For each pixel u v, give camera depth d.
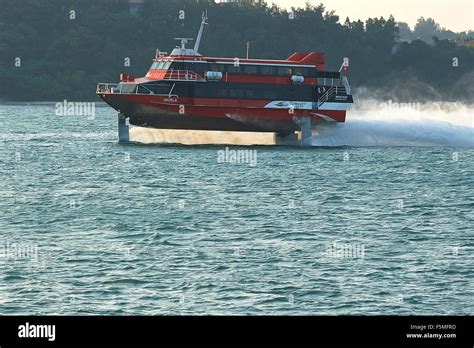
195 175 144.25
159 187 131.12
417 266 85.69
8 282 79.06
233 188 131.00
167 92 175.50
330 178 144.38
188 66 176.25
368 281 80.81
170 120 177.38
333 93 183.25
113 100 175.50
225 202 117.75
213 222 103.75
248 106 178.38
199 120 177.62
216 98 177.12
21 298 75.31
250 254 88.75
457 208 117.38
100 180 138.50
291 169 153.62
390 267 85.12
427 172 156.12
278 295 76.75
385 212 112.75
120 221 103.88
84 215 107.62
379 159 171.75
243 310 73.25
